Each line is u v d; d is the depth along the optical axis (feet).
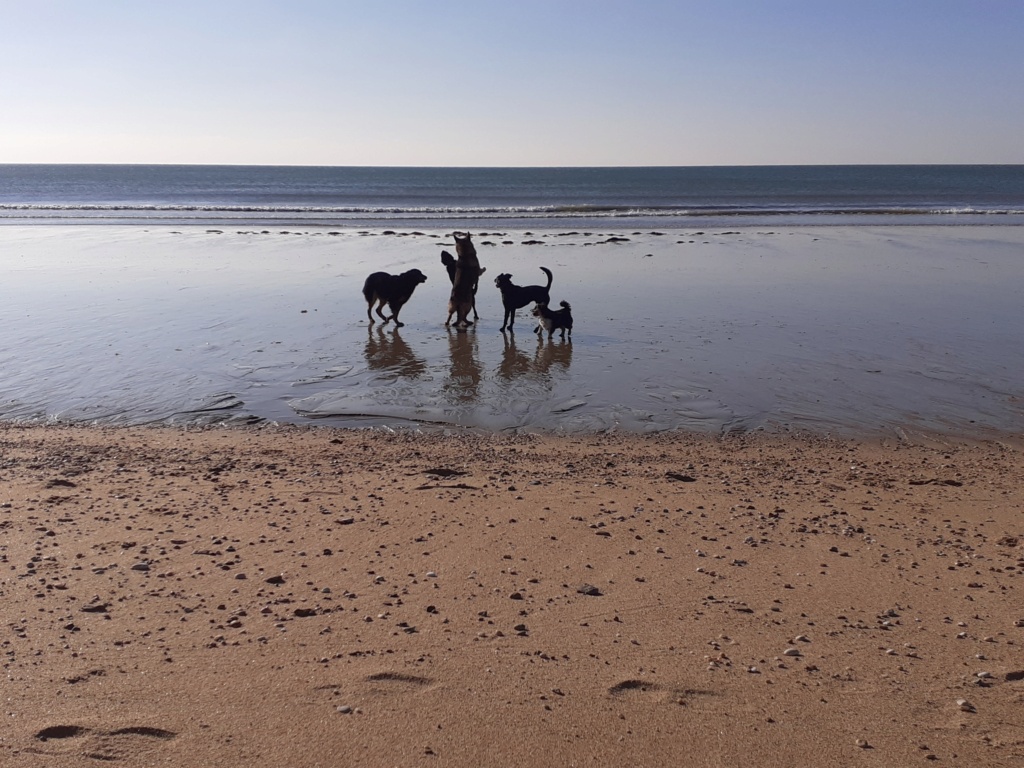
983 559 18.52
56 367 38.58
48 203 195.31
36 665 13.12
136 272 68.90
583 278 65.77
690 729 11.74
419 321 49.62
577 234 103.96
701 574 17.57
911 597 16.47
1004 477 25.23
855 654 14.05
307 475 24.86
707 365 38.86
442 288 61.98
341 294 58.29
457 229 113.91
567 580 17.15
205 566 17.63
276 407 33.01
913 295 57.72
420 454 27.37
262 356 40.60
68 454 27.07
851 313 51.19
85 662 13.25
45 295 57.67
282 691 12.48
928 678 13.20
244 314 50.98
